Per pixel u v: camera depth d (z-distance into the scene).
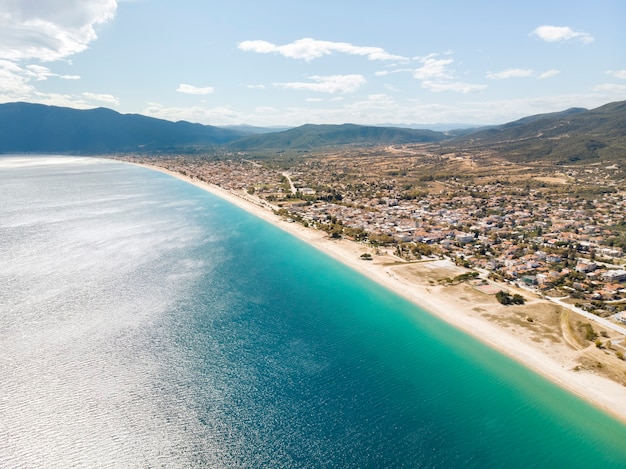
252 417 73.81
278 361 91.38
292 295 129.62
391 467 63.44
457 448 67.06
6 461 62.31
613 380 82.69
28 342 95.19
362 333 104.81
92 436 67.94
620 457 65.31
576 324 104.94
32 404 74.38
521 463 64.06
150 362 89.56
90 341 96.81
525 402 77.81
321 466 63.59
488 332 103.94
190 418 73.12
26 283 131.12
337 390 81.56
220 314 114.31
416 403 77.69
